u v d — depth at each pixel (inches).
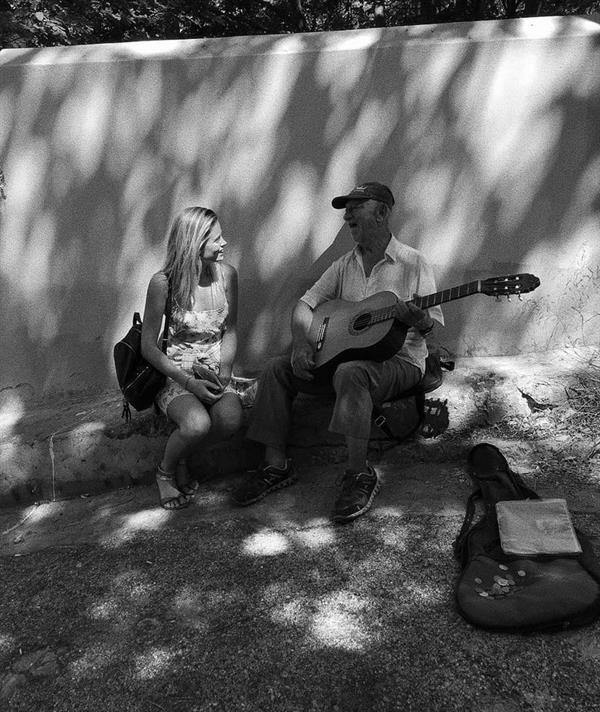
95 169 147.6
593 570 91.1
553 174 138.9
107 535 123.6
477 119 137.0
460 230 142.9
